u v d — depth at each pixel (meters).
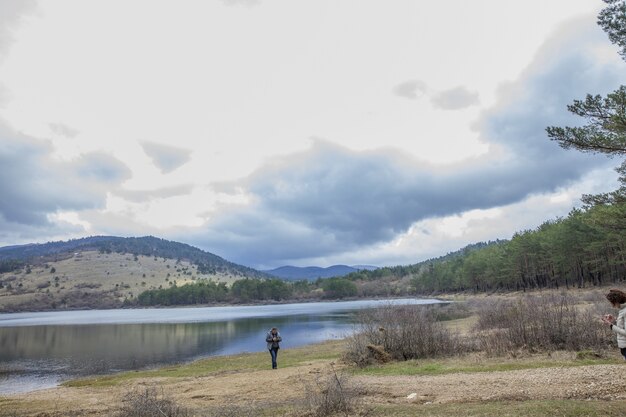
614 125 13.62
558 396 10.38
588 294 44.94
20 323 104.50
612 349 17.56
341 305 166.00
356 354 21.09
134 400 11.86
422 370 16.92
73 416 14.28
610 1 14.68
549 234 87.38
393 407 10.79
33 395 20.70
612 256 72.12
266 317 94.06
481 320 27.39
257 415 11.27
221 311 149.88
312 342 41.47
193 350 41.25
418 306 23.98
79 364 34.69
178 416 11.39
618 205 17.25
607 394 10.01
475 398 11.09
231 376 21.92
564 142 14.61
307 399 11.45
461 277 142.62
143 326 78.62
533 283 104.50
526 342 19.47
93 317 135.75
